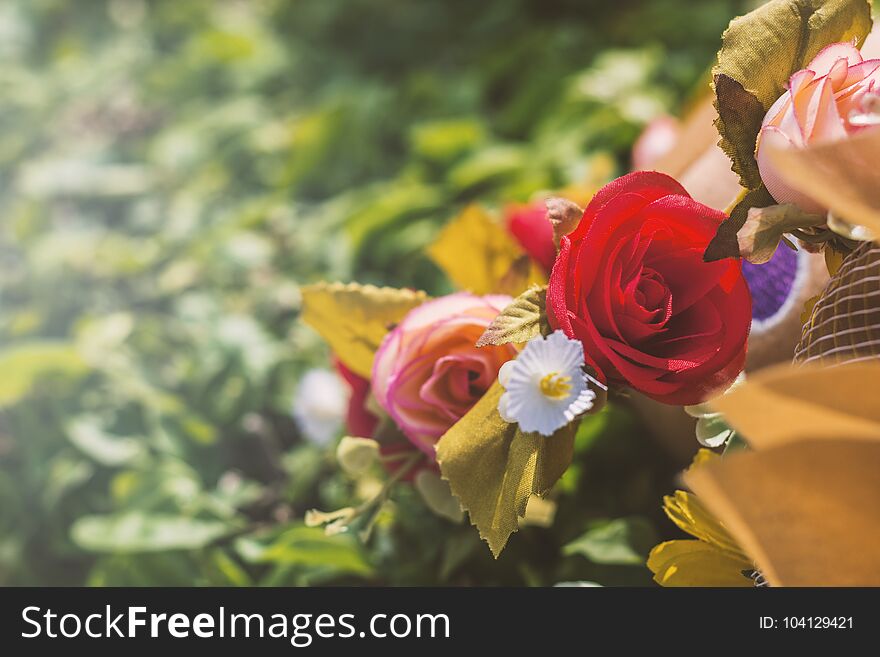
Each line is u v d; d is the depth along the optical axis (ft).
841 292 1.12
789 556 1.03
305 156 2.71
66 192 2.83
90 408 2.09
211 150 2.98
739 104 1.14
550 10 3.34
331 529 1.31
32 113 3.36
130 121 3.23
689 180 1.40
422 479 1.35
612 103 2.47
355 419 1.47
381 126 2.87
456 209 2.34
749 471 1.01
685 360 1.13
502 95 3.03
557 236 1.18
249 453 2.03
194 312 2.32
